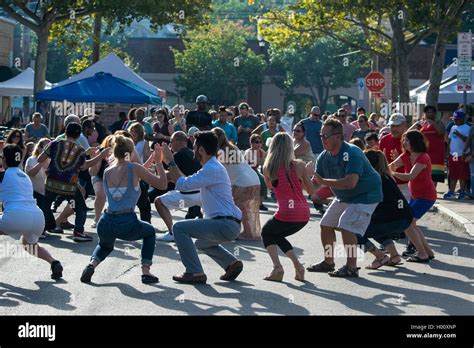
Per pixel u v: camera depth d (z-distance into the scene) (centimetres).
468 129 2041
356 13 3053
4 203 1016
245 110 2305
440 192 2219
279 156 1030
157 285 1009
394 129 1432
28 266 1109
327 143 1057
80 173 1630
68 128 1352
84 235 1346
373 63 3769
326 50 6312
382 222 1128
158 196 1420
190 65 6269
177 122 2120
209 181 1011
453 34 2708
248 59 6300
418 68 6300
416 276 1102
